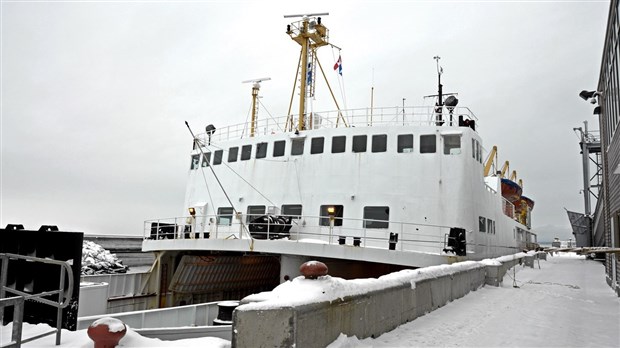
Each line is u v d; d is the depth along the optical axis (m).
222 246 17.92
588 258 46.75
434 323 8.76
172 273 22.73
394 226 18.00
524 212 50.34
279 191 20.42
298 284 5.97
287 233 17.64
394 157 18.67
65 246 7.45
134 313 10.55
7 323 8.00
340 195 19.02
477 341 7.41
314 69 24.50
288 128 23.52
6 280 8.23
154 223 22.72
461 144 18.23
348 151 19.36
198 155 24.30
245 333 5.10
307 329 5.25
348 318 6.41
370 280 7.52
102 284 15.36
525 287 16.62
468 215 17.78
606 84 19.33
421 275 9.74
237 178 21.88
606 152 19.89
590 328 8.88
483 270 16.28
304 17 24.19
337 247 15.85
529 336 7.92
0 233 8.62
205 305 12.52
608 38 17.80
